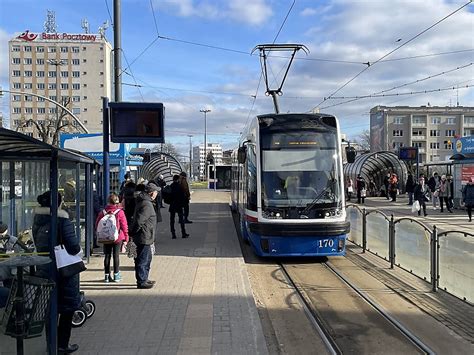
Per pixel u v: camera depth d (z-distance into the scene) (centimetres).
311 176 1132
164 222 1969
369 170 4009
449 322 670
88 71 9394
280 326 662
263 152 1144
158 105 1075
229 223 1912
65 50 9406
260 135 1156
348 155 1208
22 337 422
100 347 531
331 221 1097
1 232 566
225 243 1365
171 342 547
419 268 927
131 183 1172
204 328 597
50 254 476
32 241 546
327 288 877
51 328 459
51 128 5012
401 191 4169
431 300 783
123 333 578
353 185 3841
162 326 605
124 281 864
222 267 1009
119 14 1359
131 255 818
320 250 1092
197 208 2684
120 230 853
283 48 1917
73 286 509
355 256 1200
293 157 1141
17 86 9469
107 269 857
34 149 492
